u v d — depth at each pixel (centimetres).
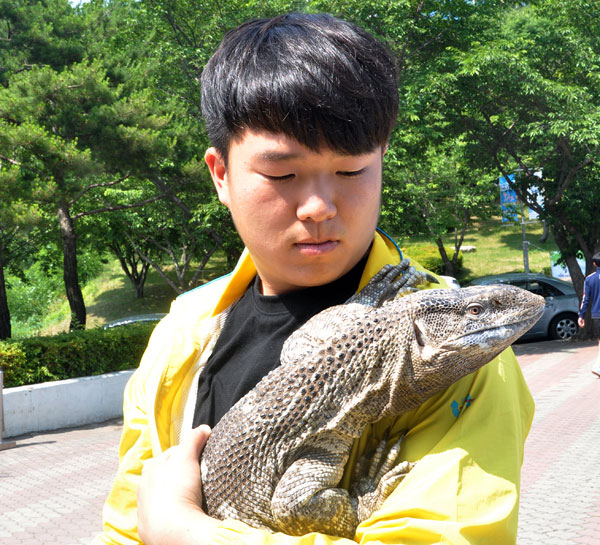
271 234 123
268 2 1686
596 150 1766
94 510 646
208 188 1694
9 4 1705
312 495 129
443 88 1758
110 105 1423
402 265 151
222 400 156
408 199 2244
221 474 139
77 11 1900
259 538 116
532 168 2083
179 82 1869
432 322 131
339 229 121
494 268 3272
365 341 133
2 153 1245
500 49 1733
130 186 2047
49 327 3158
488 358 131
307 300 149
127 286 3472
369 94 117
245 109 118
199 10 1773
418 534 109
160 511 133
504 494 116
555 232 2002
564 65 1933
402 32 1672
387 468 129
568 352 1627
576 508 556
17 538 568
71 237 1662
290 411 135
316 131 114
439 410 130
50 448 980
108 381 1215
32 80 1334
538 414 963
